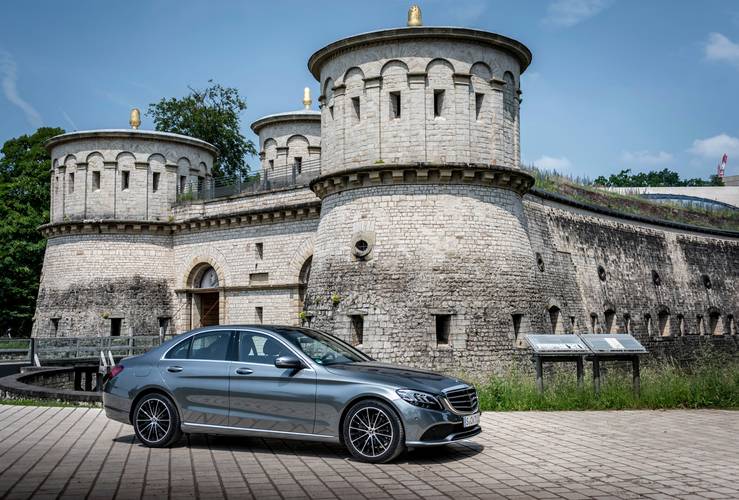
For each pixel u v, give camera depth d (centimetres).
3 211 4747
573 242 3550
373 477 913
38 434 1231
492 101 2481
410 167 2355
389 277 2353
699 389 1630
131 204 3819
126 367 1162
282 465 987
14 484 865
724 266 5072
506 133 2516
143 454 1063
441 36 2414
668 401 1591
